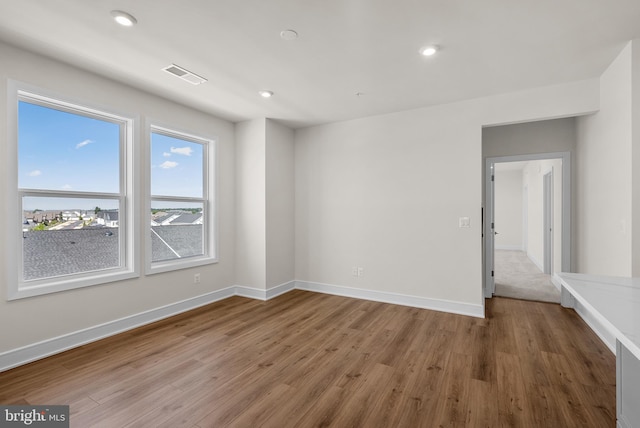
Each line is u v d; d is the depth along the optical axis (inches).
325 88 125.1
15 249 91.9
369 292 161.8
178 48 94.1
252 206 165.9
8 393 78.5
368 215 162.1
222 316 136.6
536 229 263.7
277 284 170.6
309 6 74.9
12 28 82.7
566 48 94.7
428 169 146.9
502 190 386.6
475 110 136.4
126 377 86.2
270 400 76.0
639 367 47.4
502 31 85.7
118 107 117.7
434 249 145.9
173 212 144.6
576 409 71.8
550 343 107.8
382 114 157.4
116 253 121.3
